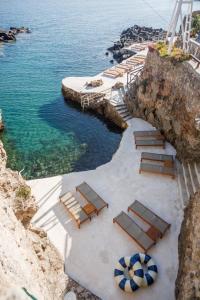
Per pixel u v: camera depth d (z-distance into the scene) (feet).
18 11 315.99
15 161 82.07
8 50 183.01
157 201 62.69
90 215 58.75
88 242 53.98
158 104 85.66
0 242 25.02
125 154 78.89
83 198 63.77
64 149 87.76
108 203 62.54
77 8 351.25
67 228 56.85
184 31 83.92
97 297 44.80
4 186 37.88
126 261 48.57
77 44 200.64
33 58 169.48
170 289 46.14
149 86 89.66
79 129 99.14
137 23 271.08
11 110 109.81
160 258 50.88
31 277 29.07
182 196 61.67
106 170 73.05
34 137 93.45
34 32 228.63
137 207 59.00
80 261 50.62
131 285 45.01
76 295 44.60
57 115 107.55
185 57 77.97
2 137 92.68
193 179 64.39
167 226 55.01
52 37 216.54
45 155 84.84
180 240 52.01
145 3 400.47
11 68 152.87
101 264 50.14
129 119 96.89
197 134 66.08
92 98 109.60
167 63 81.15
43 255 42.37
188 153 69.67
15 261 26.17
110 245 53.42
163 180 68.54
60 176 71.20
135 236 53.01
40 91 126.72
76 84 120.26
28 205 41.63
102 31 238.07
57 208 61.52
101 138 94.32
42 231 48.88
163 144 80.48
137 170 72.23
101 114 108.99
